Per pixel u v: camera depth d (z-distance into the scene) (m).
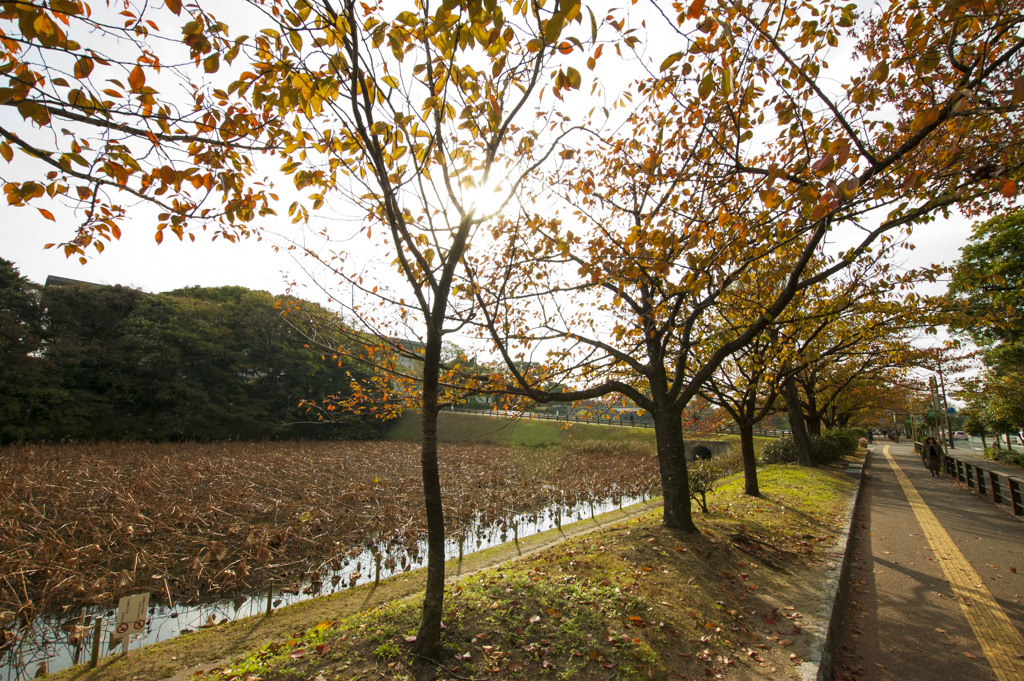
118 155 3.27
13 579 8.50
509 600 5.40
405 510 14.91
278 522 13.76
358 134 3.96
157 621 8.01
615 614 5.22
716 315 10.88
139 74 3.01
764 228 5.70
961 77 4.83
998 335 18.36
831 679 4.79
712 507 11.49
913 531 11.10
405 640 4.55
